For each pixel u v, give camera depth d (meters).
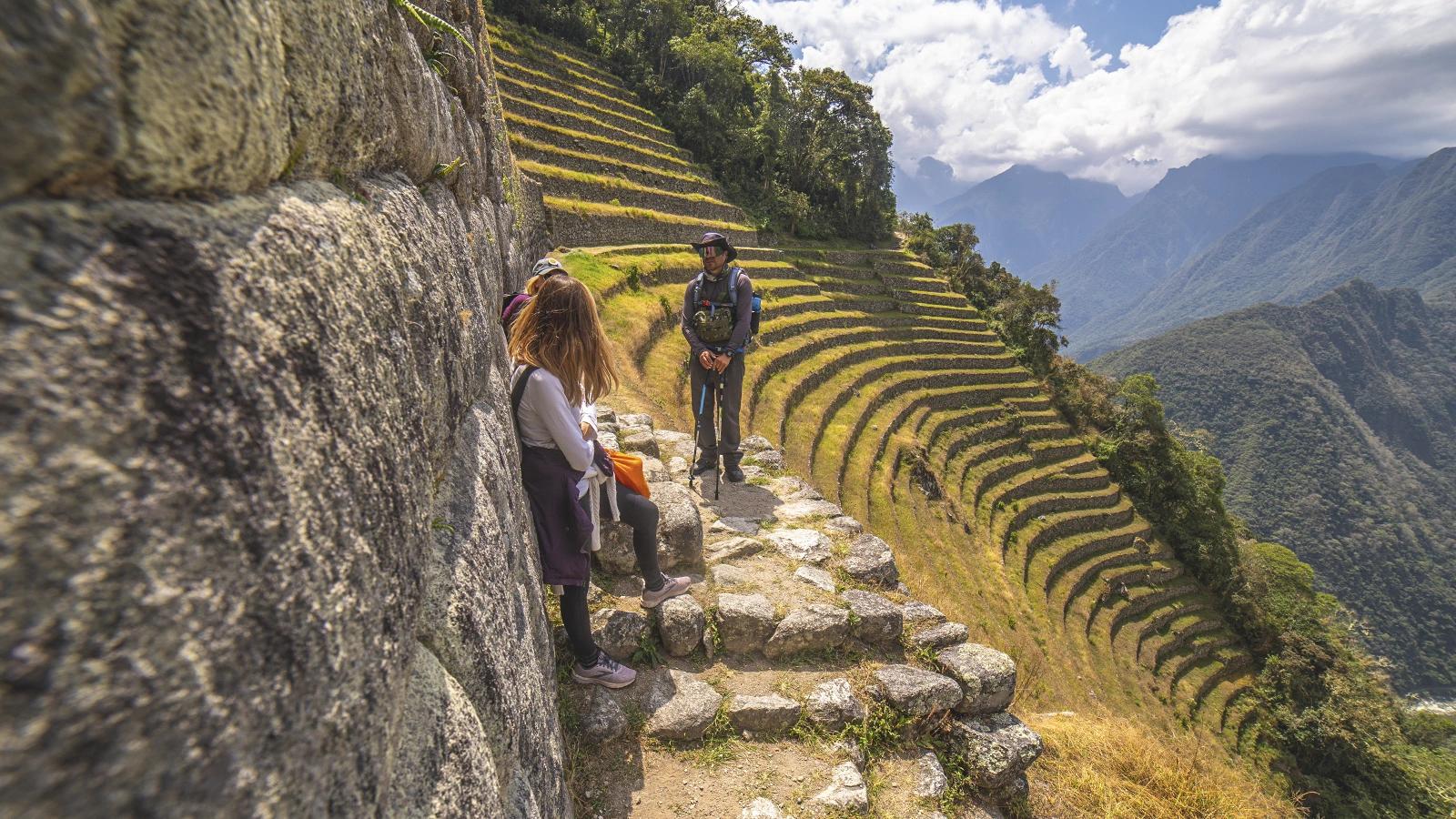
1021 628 22.20
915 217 60.84
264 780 0.61
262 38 0.75
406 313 1.22
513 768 1.57
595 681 3.30
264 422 0.67
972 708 3.87
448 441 1.56
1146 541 37.56
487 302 2.78
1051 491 36.72
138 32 0.52
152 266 0.55
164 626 0.49
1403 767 27.92
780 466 6.94
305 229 0.85
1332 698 30.73
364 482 0.91
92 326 0.46
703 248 5.75
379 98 1.31
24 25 0.39
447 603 1.30
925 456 27.48
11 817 0.35
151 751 0.46
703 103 42.47
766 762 3.32
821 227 50.75
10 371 0.39
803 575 4.57
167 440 0.53
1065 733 5.34
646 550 3.63
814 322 32.09
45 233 0.45
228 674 0.57
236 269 0.66
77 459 0.43
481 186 3.59
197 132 0.61
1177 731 24.69
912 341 40.84
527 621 2.03
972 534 25.88
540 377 2.79
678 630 3.71
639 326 17.59
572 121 33.75
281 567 0.67
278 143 0.81
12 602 0.36
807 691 3.70
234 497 0.61
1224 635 35.22
